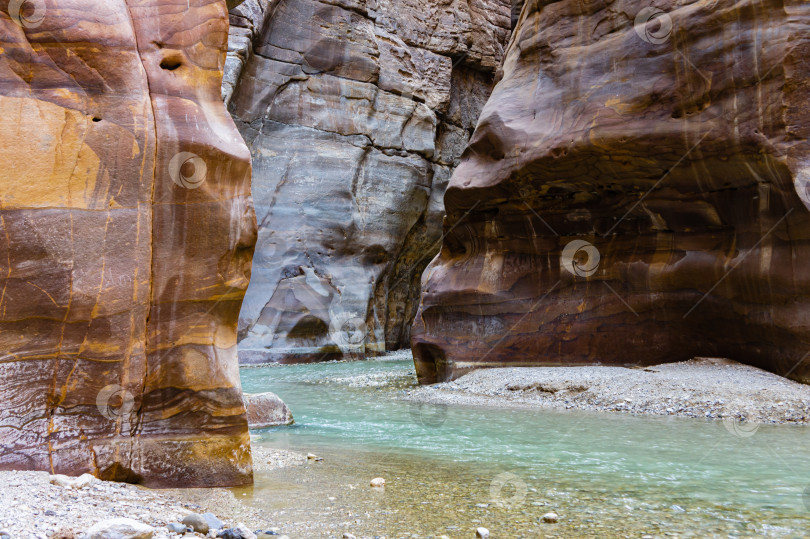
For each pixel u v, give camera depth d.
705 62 7.48
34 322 3.52
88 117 3.73
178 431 3.78
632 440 5.34
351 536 2.81
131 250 3.77
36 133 3.58
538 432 5.86
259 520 3.08
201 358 3.89
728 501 3.46
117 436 3.65
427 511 3.27
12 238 3.48
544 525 3.03
